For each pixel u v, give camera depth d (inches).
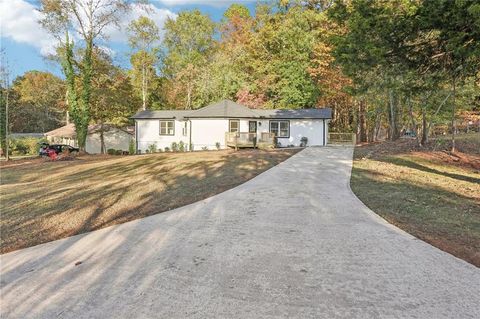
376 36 333.4
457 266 171.2
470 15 273.6
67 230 253.1
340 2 360.8
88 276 167.2
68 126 1658.5
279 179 437.1
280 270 168.7
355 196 336.8
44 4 995.9
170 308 133.9
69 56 1076.5
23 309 136.5
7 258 197.6
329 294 143.0
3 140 1122.7
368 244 204.4
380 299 138.2
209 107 1103.0
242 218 267.0
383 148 839.1
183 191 379.6
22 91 2028.8
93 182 482.3
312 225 244.5
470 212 277.0
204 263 179.3
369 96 1080.8
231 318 125.6
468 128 1630.2
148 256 192.1
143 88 1754.4
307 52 1357.0
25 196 400.8
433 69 366.6
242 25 1646.2
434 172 530.9
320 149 862.5
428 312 128.0
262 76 1424.7
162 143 1154.0
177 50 1939.0
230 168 545.3
